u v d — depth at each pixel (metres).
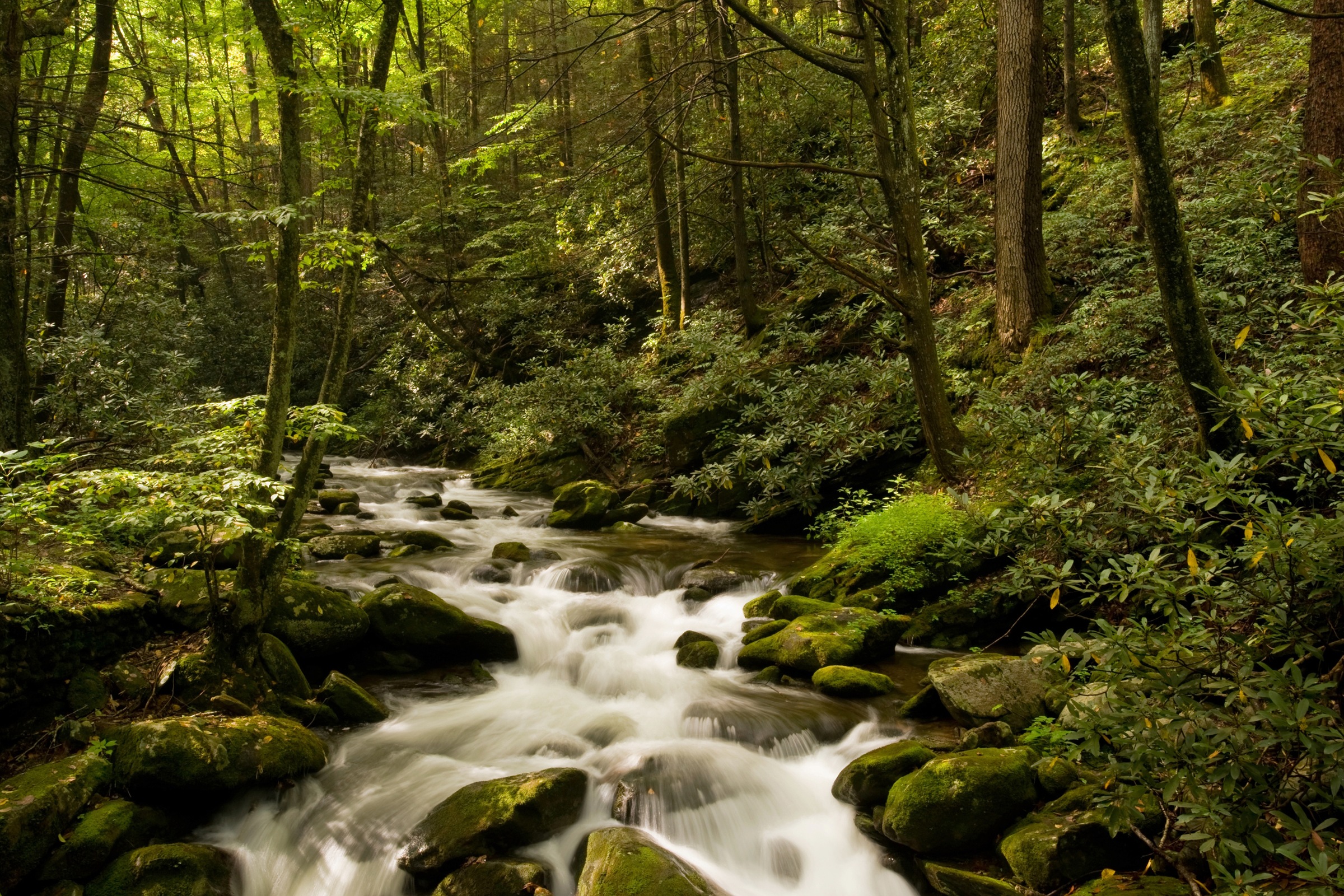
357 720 5.94
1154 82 7.14
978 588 7.23
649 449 13.99
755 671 6.69
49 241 11.67
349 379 22.23
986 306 11.72
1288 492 5.73
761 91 15.40
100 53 11.61
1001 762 4.51
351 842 4.71
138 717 5.26
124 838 4.38
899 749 4.89
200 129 17.19
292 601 6.46
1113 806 3.40
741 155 13.64
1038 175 10.55
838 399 11.28
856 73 8.49
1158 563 3.76
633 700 6.37
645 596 8.51
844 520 9.74
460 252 20.11
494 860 4.39
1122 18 5.87
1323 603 3.48
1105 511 6.25
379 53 6.32
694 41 12.16
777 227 14.68
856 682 6.04
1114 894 3.56
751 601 7.92
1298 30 12.94
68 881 4.11
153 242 13.42
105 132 9.95
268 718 5.31
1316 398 3.68
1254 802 3.17
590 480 12.52
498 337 19.52
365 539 9.52
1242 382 6.26
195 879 4.23
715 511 12.19
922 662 6.69
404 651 6.83
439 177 18.72
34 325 11.52
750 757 5.32
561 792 4.74
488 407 17.52
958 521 7.79
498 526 11.88
